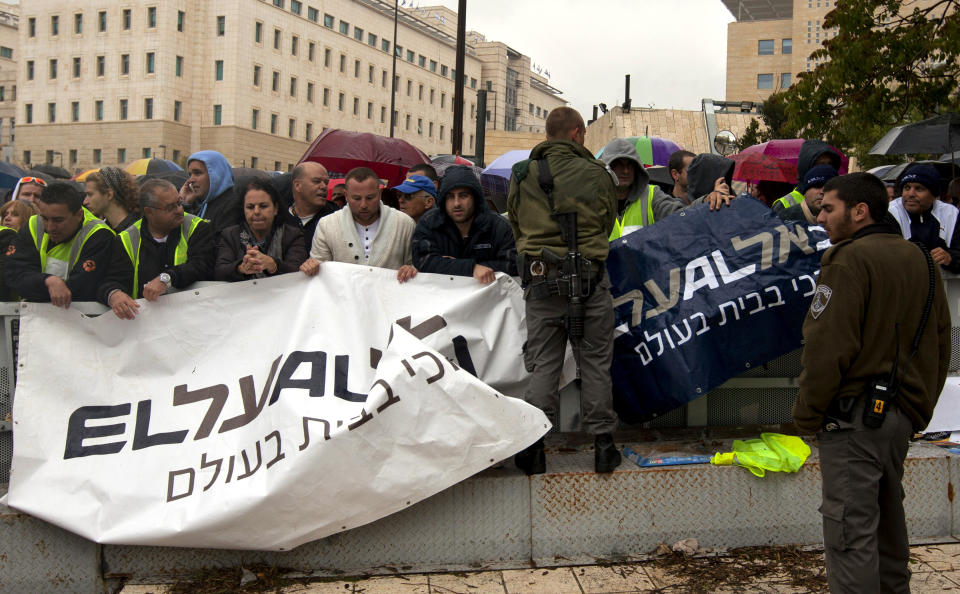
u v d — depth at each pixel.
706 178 5.31
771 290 4.43
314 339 4.14
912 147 7.43
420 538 3.99
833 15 13.67
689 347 4.40
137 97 77.94
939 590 3.64
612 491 4.09
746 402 4.91
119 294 4.17
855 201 3.11
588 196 4.00
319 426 3.75
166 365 4.23
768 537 4.18
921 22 13.13
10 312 4.21
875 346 3.03
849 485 3.06
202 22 78.44
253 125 79.50
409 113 102.25
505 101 128.88
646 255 4.56
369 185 4.51
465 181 4.36
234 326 4.29
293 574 3.88
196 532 3.71
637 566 3.97
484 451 3.85
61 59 82.06
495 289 4.54
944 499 4.26
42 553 3.87
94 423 4.08
